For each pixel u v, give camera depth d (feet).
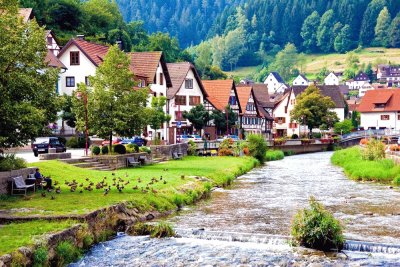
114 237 70.90
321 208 67.36
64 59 235.61
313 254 62.90
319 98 367.45
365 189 125.18
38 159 131.85
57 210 70.33
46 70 92.48
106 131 138.21
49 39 273.33
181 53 508.53
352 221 83.35
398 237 71.72
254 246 66.64
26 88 83.92
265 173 170.81
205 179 126.82
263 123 392.47
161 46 474.49
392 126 409.69
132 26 492.95
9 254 49.29
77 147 205.05
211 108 311.06
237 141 240.73
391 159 161.58
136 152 155.43
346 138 365.40
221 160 191.42
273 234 72.95
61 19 373.40
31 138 85.25
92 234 67.05
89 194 85.92
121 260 60.39
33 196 82.58
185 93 296.51
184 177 120.67
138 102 141.59
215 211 91.97
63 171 108.37
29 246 52.70
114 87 139.44
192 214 88.63
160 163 165.58
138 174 121.70
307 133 411.13
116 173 120.88
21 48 85.71
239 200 105.50
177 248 65.62
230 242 68.85
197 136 272.72
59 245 57.57
